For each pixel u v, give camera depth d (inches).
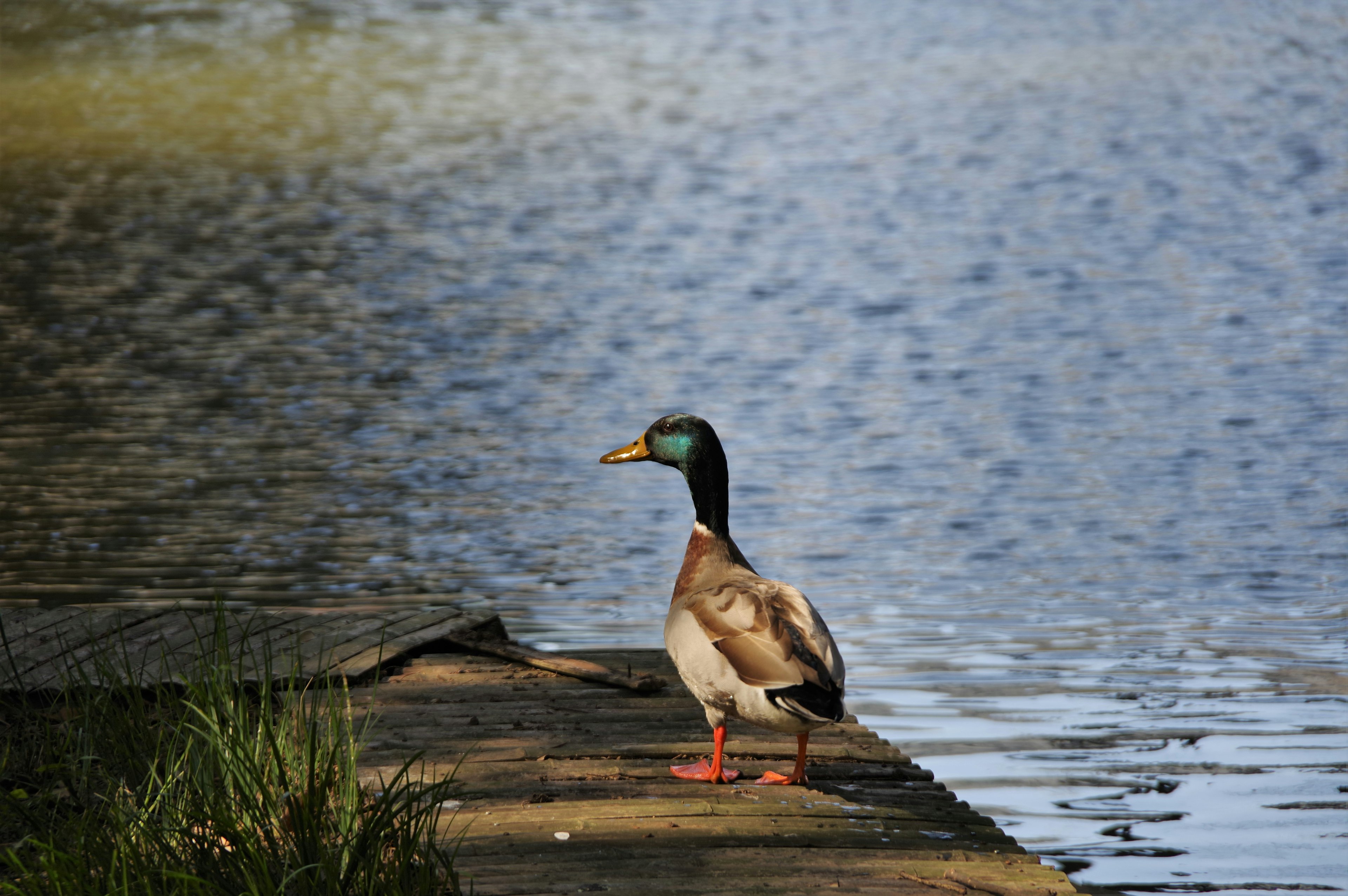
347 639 332.5
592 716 294.5
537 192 1371.8
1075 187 1353.3
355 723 282.8
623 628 431.5
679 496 585.0
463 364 804.0
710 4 2913.4
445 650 343.9
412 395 740.7
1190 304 920.3
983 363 790.5
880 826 235.9
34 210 1274.6
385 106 1877.5
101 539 513.3
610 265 1080.8
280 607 443.8
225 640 249.8
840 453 633.6
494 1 2918.3
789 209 1283.2
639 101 1907.0
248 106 1872.5
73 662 301.6
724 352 824.3
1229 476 592.1
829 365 792.9
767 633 228.4
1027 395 726.5
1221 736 352.5
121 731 244.4
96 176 1439.5
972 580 478.9
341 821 200.8
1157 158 1481.3
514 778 254.8
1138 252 1083.9
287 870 189.3
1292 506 553.6
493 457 635.5
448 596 461.1
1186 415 684.1
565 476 609.3
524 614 444.8
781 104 1877.5
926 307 931.3
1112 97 1868.8
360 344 851.4
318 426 681.6
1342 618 439.2
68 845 204.2
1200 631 429.4
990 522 540.4
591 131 1707.7
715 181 1416.1
